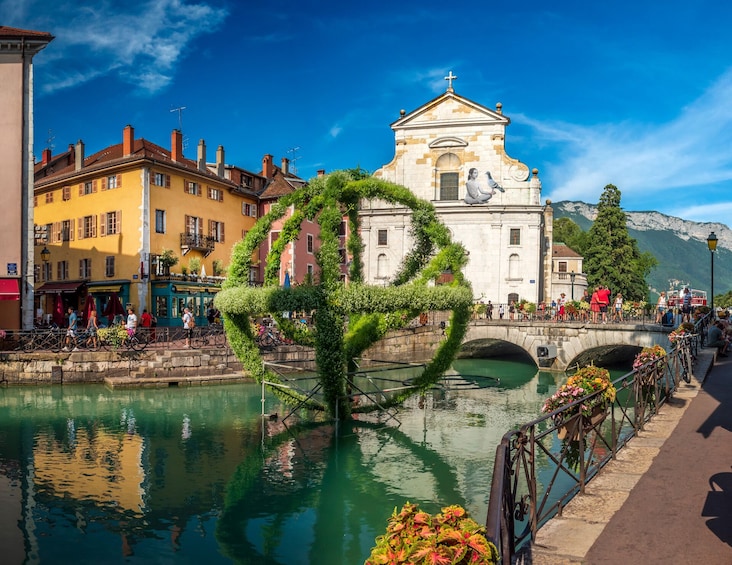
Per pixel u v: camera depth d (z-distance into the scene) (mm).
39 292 38906
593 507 6324
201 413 18938
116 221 35688
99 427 16891
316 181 15586
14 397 21141
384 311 14953
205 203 39531
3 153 26500
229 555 8922
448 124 44906
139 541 9352
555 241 86250
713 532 5566
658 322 30859
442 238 16531
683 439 9227
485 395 23922
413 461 13984
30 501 11016
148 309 34375
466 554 3412
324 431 16719
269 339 27781
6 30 27016
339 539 9539
